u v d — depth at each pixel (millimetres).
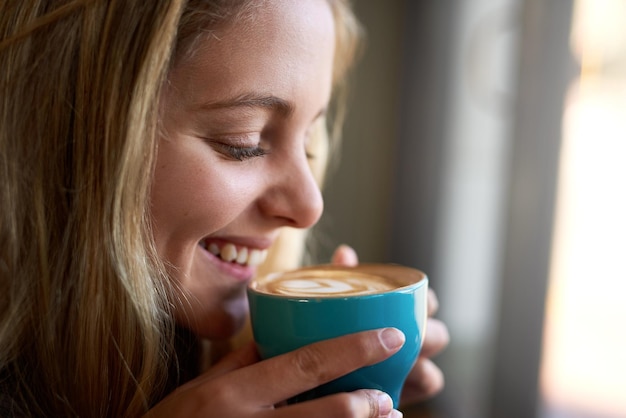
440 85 1964
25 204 705
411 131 2111
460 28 1875
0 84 677
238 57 633
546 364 1593
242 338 978
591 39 1399
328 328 592
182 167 659
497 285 1772
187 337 800
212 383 589
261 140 698
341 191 2139
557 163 1498
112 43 637
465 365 1963
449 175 1971
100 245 666
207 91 639
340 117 1229
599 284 1478
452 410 1999
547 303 1563
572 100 1453
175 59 638
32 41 668
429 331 857
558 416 1598
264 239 766
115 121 642
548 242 1536
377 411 584
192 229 684
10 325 708
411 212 2139
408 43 2084
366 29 2045
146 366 676
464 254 1935
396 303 598
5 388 693
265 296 614
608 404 1484
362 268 775
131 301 659
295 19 659
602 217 1444
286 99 666
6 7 673
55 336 708
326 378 579
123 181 640
